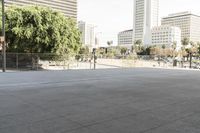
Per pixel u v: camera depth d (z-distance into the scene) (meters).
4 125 5.54
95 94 9.88
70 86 12.27
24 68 25.77
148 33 160.50
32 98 8.87
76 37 38.75
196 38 157.88
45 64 27.33
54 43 30.02
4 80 14.43
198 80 15.98
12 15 29.53
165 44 139.00
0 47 20.22
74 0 91.44
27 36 28.64
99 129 5.34
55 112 6.80
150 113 6.84
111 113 6.77
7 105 7.64
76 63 31.58
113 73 20.80
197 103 8.33
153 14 163.12
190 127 5.58
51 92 10.30
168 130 5.34
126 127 5.51
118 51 127.69
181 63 41.44
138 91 10.84
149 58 45.97
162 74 20.73
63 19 32.50
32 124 5.63
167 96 9.66
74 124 5.68
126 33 183.12
